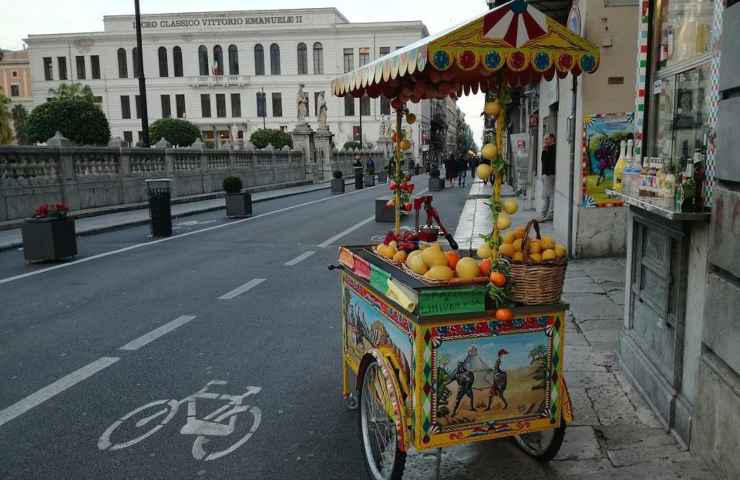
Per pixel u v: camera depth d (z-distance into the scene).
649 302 4.34
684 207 3.50
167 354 5.68
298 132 40.75
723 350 3.14
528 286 3.11
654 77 4.64
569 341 5.66
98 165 19.14
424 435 3.04
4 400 4.63
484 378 3.11
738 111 2.97
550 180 14.09
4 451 3.83
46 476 3.53
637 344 4.60
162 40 81.75
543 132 15.80
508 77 3.84
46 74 83.69
